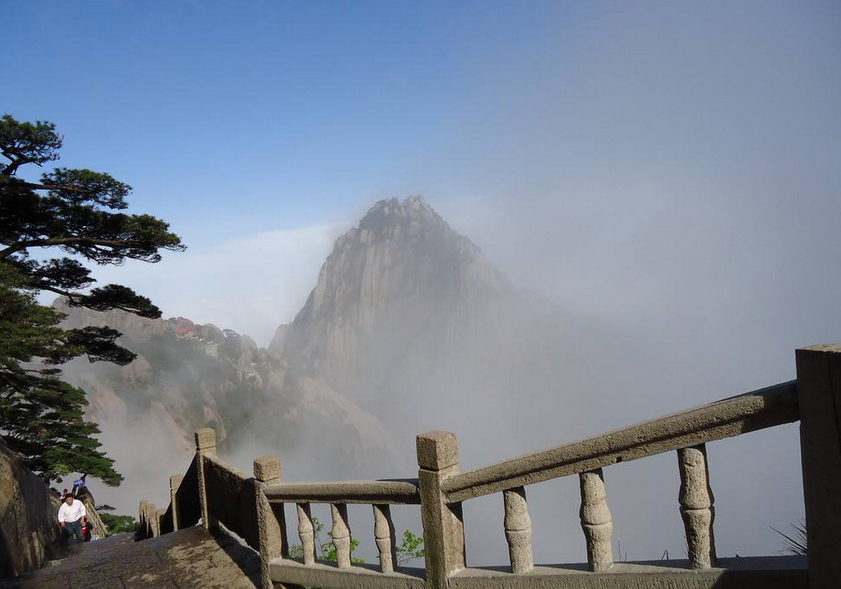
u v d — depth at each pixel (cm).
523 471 329
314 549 479
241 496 575
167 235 1922
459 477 358
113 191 1870
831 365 229
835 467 230
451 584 363
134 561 606
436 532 369
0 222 1786
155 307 2188
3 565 698
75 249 1961
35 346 1680
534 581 330
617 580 300
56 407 2359
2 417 2158
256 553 602
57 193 1842
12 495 819
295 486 464
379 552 414
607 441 296
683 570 281
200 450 691
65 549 1075
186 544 643
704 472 275
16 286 1582
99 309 2103
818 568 240
